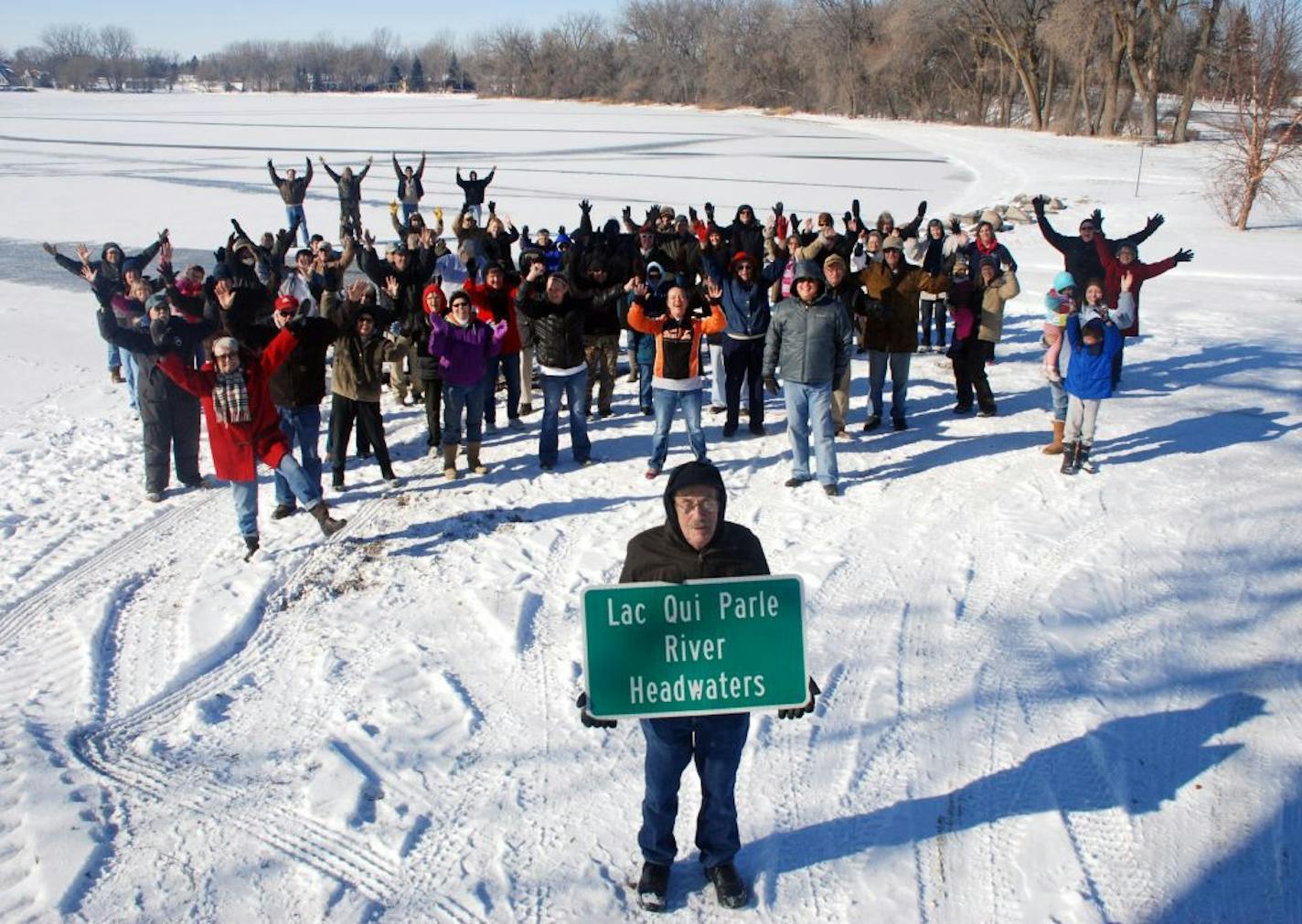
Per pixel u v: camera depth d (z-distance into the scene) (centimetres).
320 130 6931
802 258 1093
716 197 3148
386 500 868
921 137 5750
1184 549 738
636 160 4469
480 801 484
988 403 1064
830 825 461
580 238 1291
